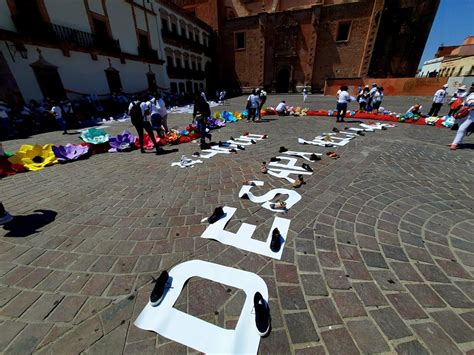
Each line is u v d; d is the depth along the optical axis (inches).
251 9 1407.5
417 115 385.7
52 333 61.4
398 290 72.2
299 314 65.4
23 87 490.3
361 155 211.8
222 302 69.7
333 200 129.3
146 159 221.3
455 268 80.3
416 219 109.8
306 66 1210.6
